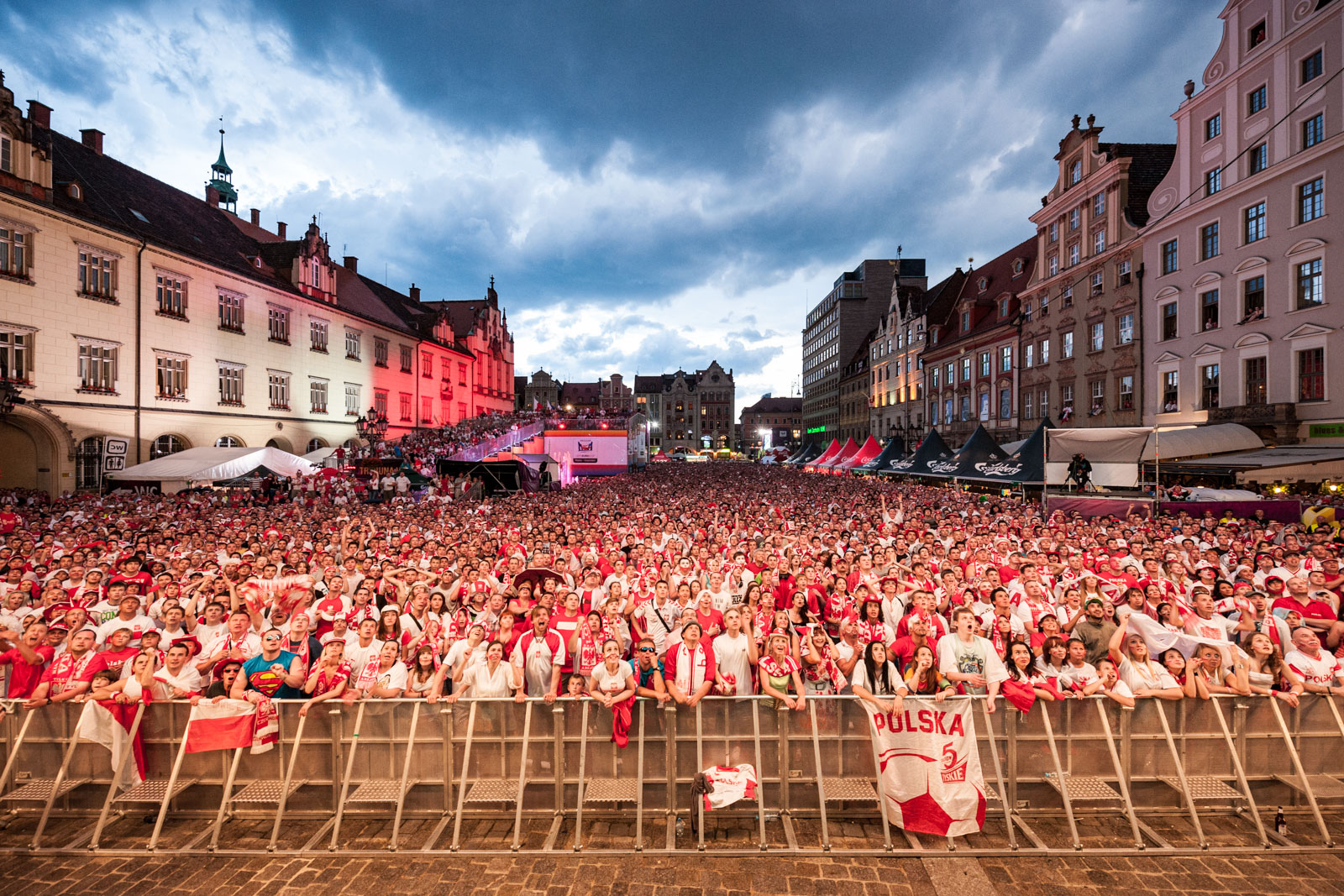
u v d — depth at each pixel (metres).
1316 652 6.17
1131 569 10.16
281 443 35.47
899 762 5.65
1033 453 22.80
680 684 5.97
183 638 6.77
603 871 5.23
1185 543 11.22
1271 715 5.89
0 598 8.61
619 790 5.71
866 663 6.38
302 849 5.48
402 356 48.69
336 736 5.91
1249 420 25.23
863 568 9.64
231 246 34.78
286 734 5.90
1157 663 6.20
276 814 5.95
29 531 13.41
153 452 27.62
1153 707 5.82
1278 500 17.05
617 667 6.00
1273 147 25.20
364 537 13.53
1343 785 5.66
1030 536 14.59
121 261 26.17
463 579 9.84
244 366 32.81
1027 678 6.09
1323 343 23.25
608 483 37.28
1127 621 7.15
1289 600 7.69
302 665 6.33
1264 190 25.56
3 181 22.09
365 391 43.78
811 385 105.69
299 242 38.16
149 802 5.88
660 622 8.26
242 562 9.56
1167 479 25.77
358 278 51.59
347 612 8.09
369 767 5.93
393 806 6.00
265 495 24.23
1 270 21.95
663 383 138.50
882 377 69.69
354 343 42.62
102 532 13.75
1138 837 5.38
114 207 27.72
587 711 5.91
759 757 5.72
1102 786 5.66
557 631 6.84
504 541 13.50
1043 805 5.82
